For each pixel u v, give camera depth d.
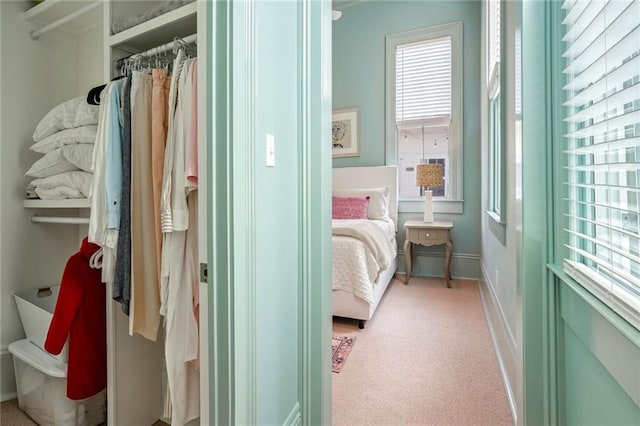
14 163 1.95
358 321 2.84
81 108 1.54
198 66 0.97
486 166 3.23
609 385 0.92
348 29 4.55
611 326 0.85
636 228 0.85
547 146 1.33
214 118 0.94
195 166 1.07
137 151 1.25
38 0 1.99
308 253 1.42
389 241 3.43
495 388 1.87
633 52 0.83
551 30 1.31
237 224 0.96
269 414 1.14
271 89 1.15
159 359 1.61
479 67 3.99
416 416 1.65
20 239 1.98
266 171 1.12
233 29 0.93
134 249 1.24
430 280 4.09
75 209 2.21
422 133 4.30
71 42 2.21
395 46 4.33
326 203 1.47
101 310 1.51
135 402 1.51
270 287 1.15
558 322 1.31
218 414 0.96
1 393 1.87
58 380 1.54
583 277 1.05
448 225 3.76
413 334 2.57
